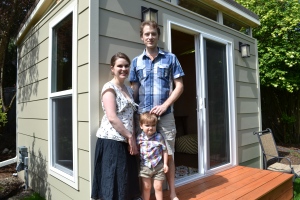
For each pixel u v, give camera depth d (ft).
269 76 20.43
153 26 6.82
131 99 6.67
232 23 13.92
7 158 18.58
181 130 17.90
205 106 10.20
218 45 11.63
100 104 7.02
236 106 12.69
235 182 9.26
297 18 19.70
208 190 8.32
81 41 7.31
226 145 11.55
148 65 7.07
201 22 10.50
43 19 10.55
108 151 6.10
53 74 9.61
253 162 14.08
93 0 6.97
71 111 8.05
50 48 9.63
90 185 6.81
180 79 7.22
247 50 13.09
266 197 8.21
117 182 6.03
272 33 20.17
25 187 12.68
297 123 23.76
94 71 6.91
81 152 7.34
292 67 20.77
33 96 12.01
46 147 10.24
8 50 23.73
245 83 13.78
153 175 6.79
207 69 10.62
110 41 7.33
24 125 13.56
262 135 13.76
